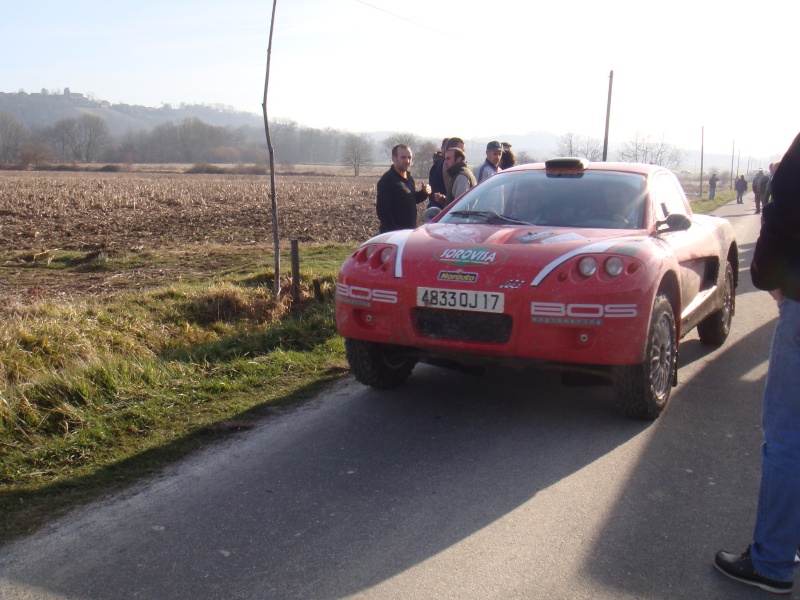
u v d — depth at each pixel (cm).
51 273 1197
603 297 431
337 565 309
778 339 287
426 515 354
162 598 286
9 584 296
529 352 443
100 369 540
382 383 543
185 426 478
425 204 3092
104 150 16238
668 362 495
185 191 4438
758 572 292
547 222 531
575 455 430
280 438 459
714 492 382
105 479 398
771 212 276
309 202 3575
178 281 1073
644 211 530
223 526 344
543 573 302
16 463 414
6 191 3997
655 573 303
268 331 706
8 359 560
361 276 492
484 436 462
